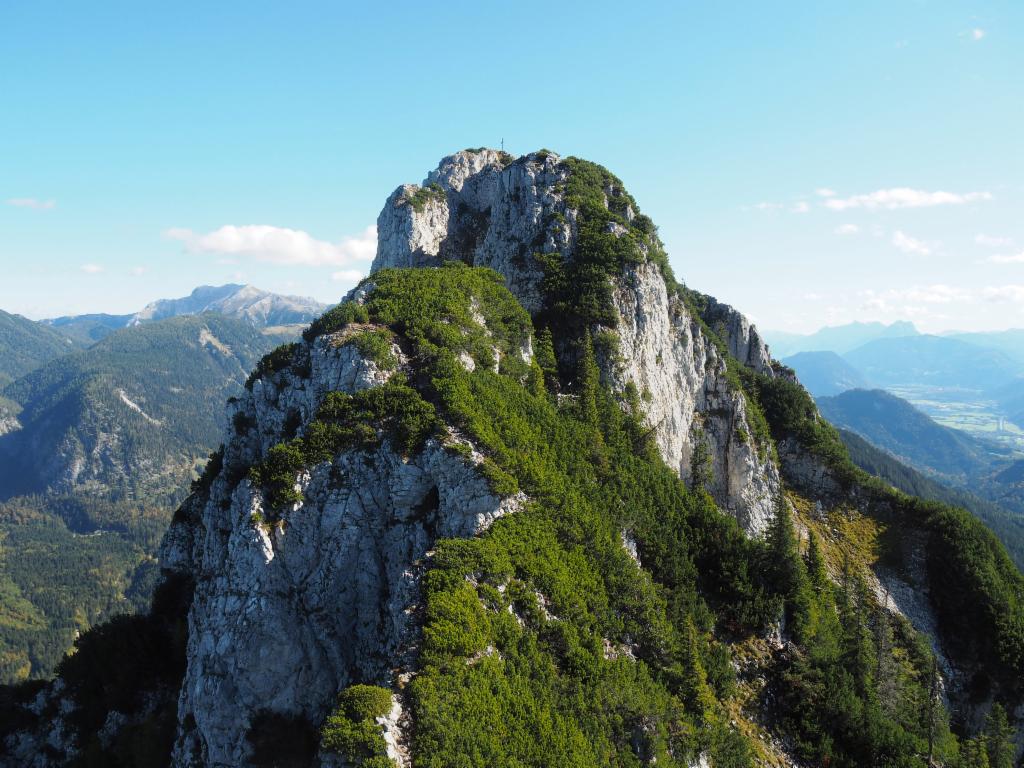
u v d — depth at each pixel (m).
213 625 57.56
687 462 100.06
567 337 91.88
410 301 78.81
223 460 83.44
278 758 54.44
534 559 56.88
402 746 41.72
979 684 84.94
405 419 62.50
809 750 63.59
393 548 59.72
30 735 77.62
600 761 47.00
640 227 110.25
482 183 140.50
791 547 77.50
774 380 118.75
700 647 64.88
